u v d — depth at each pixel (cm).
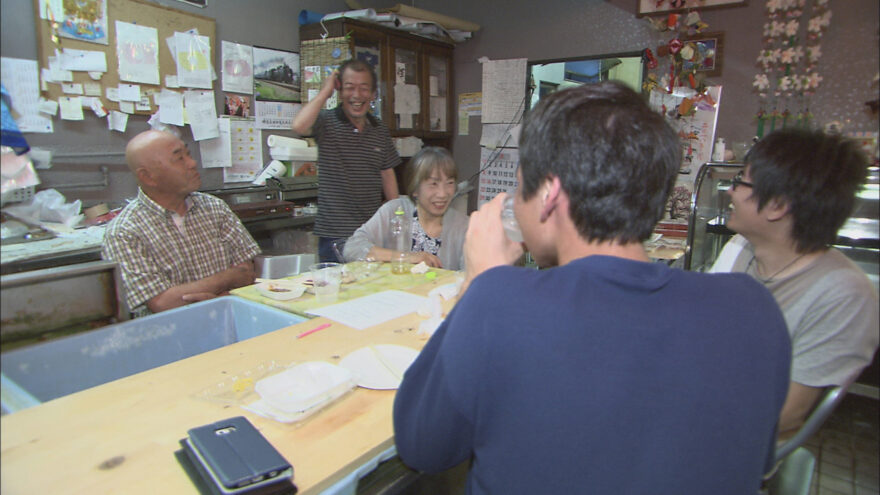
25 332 77
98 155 263
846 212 86
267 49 338
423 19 371
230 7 316
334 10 381
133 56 273
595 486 50
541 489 51
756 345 53
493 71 404
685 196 310
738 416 52
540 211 60
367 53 352
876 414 214
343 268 182
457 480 129
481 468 55
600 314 50
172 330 136
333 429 88
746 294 56
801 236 89
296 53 356
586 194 54
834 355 83
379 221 221
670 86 327
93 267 83
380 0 414
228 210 212
